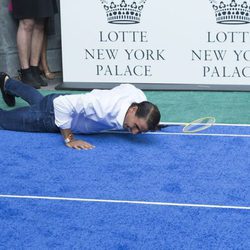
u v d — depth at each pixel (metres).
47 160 6.07
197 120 7.05
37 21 9.12
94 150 6.34
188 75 8.91
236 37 8.66
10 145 6.54
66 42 9.11
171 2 8.69
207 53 8.80
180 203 5.03
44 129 6.90
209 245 4.34
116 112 6.18
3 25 9.55
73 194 5.25
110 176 5.63
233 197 5.12
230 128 7.04
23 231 4.59
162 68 8.95
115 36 8.95
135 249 4.29
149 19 8.80
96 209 4.94
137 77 9.04
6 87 7.64
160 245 4.34
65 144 6.52
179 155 6.15
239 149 6.30
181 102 8.21
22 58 9.18
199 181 5.47
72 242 4.41
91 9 8.93
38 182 5.52
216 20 8.65
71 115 6.34
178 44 8.82
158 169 5.78
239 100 8.27
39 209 4.96
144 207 4.96
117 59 9.02
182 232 4.53
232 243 4.36
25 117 6.89
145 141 6.61
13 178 5.63
